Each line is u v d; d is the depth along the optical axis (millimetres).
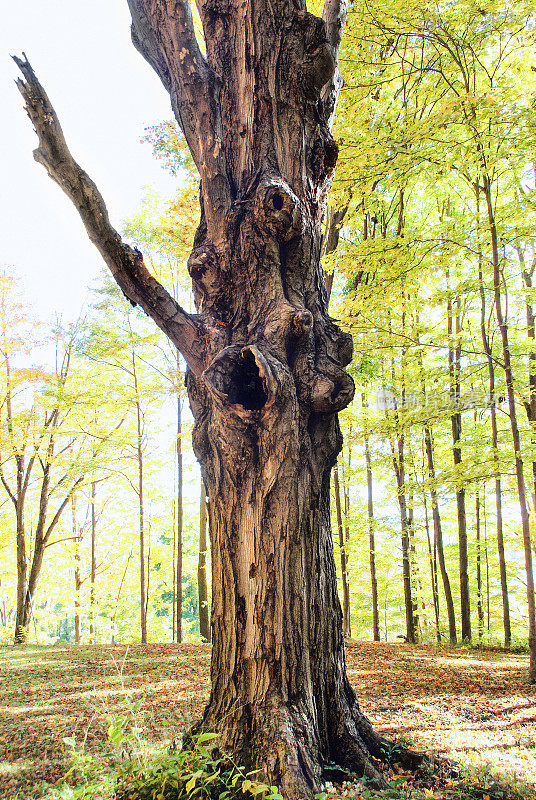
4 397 16078
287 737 2855
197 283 3713
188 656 10000
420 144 8023
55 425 16609
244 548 3256
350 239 13359
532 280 15062
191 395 3664
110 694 6309
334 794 2674
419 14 8422
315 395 3420
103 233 3160
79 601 20406
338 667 3395
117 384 15406
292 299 3578
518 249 13383
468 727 4723
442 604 20547
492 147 8109
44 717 5223
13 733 4621
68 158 3000
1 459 16359
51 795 3080
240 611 3199
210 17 3994
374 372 14352
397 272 8484
